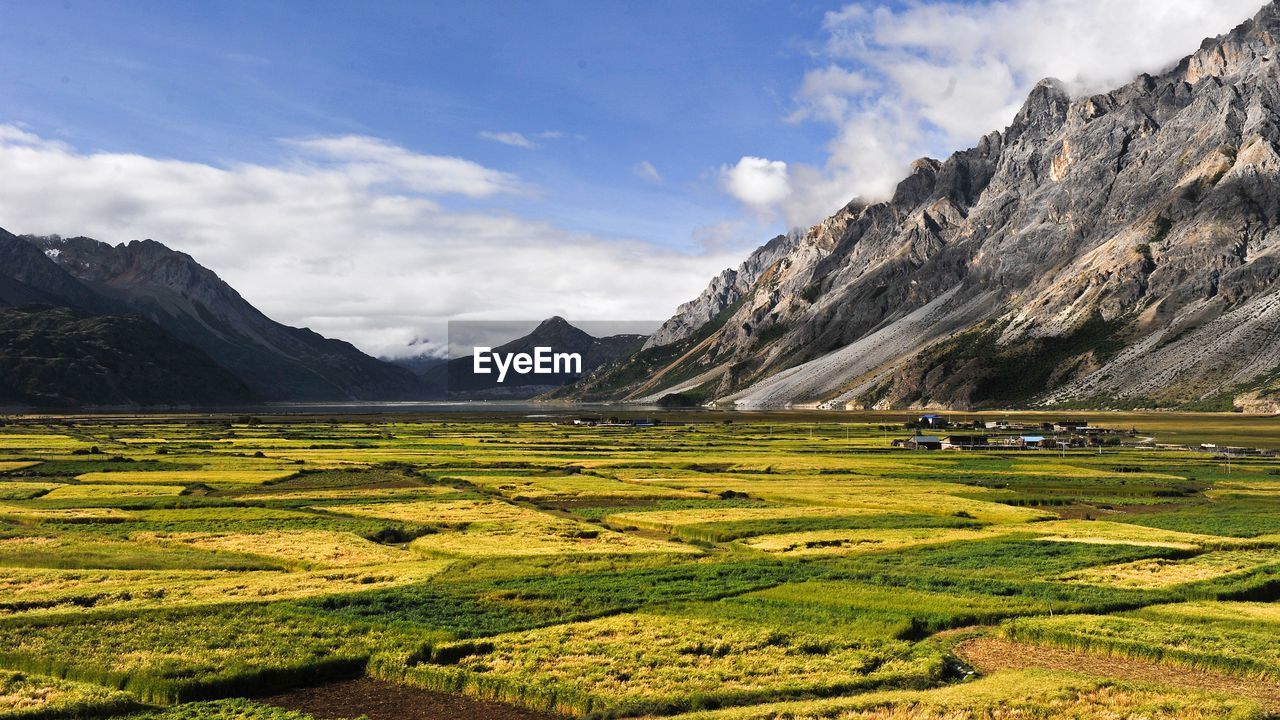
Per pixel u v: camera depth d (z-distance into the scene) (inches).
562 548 2659.9
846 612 1873.8
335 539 2805.1
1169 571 2332.7
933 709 1311.5
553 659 1556.3
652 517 3329.2
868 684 1444.4
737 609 1895.9
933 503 3747.5
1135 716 1291.8
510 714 1349.7
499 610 1879.9
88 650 1558.8
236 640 1625.2
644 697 1366.9
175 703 1368.1
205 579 2188.7
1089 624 1768.0
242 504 3612.2
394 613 1841.8
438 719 1325.0
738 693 1391.5
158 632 1674.5
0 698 1331.2
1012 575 2279.8
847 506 3700.8
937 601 1969.7
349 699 1406.3
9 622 1722.4
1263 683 1480.1
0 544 2672.2
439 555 2581.2
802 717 1284.4
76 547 2628.0
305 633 1681.8
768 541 2834.6
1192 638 1668.3
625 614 1863.9
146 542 2743.6
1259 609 1926.7
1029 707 1322.6
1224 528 3073.3
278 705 1378.0
